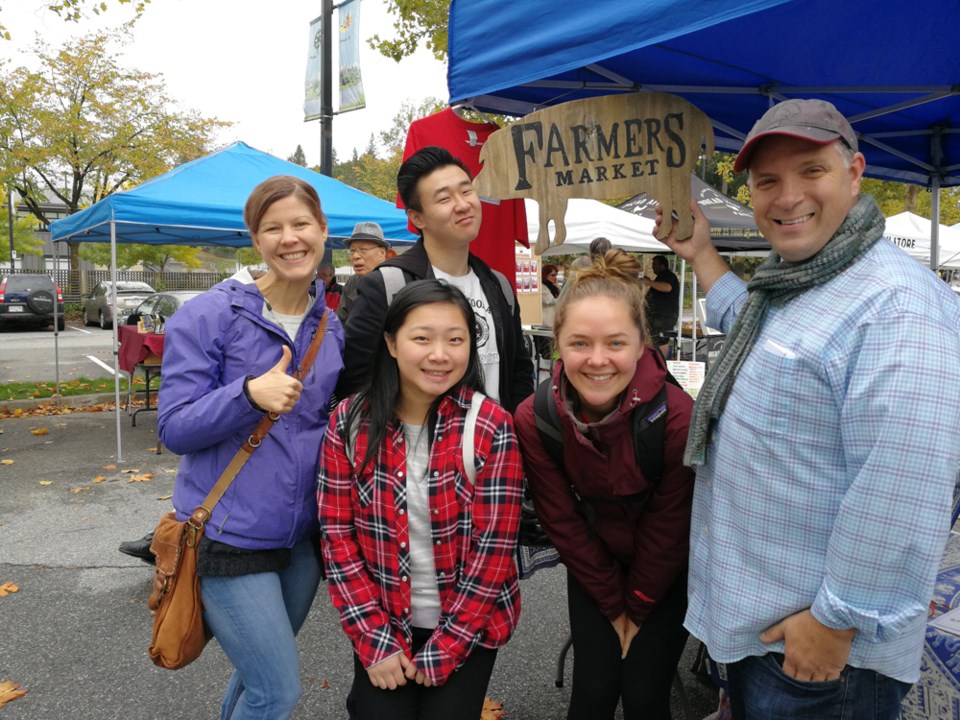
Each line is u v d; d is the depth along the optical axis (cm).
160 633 183
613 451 180
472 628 178
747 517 151
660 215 223
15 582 386
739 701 168
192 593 184
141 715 271
